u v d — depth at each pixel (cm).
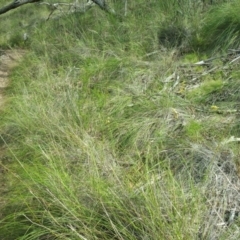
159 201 275
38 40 802
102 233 269
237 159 332
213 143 355
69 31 770
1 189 379
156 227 257
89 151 350
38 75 605
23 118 454
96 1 797
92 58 602
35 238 292
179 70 509
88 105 456
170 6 677
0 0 1255
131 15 720
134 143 377
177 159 341
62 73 571
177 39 595
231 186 302
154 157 353
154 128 393
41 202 307
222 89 438
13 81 654
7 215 325
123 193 287
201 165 326
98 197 286
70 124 416
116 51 609
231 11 555
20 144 436
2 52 899
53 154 375
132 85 488
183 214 259
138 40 625
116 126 406
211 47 554
